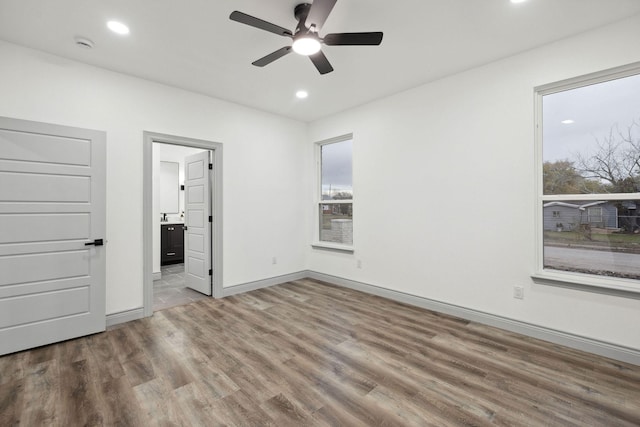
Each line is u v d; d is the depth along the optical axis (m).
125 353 2.54
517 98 2.88
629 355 2.34
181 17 2.31
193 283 4.45
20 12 2.22
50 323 2.70
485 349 2.58
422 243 3.62
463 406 1.87
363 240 4.28
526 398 1.94
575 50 2.56
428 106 3.54
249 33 2.53
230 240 4.17
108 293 3.13
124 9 2.21
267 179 4.58
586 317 2.54
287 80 3.46
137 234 3.32
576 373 2.21
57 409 1.84
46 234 2.70
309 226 5.13
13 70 2.64
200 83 3.52
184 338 2.83
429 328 3.02
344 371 2.26
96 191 2.96
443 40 2.64
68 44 2.67
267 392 2.01
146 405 1.88
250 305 3.74
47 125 2.71
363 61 3.02
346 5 2.17
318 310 3.55
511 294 2.93
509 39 2.63
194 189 4.45
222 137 4.06
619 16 2.31
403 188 3.80
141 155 3.35
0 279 2.50
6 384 2.10
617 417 1.77
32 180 2.64
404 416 1.78
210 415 1.79
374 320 3.24
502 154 2.98
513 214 2.91
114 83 3.18
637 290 2.30
